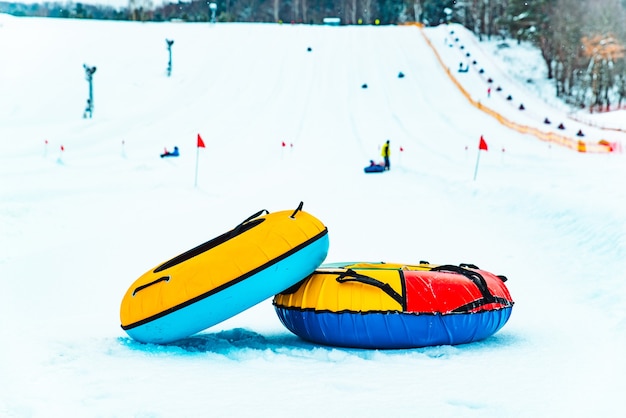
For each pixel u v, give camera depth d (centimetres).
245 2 13825
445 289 736
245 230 761
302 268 744
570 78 7125
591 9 7700
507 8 9344
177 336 741
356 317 724
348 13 13388
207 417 510
